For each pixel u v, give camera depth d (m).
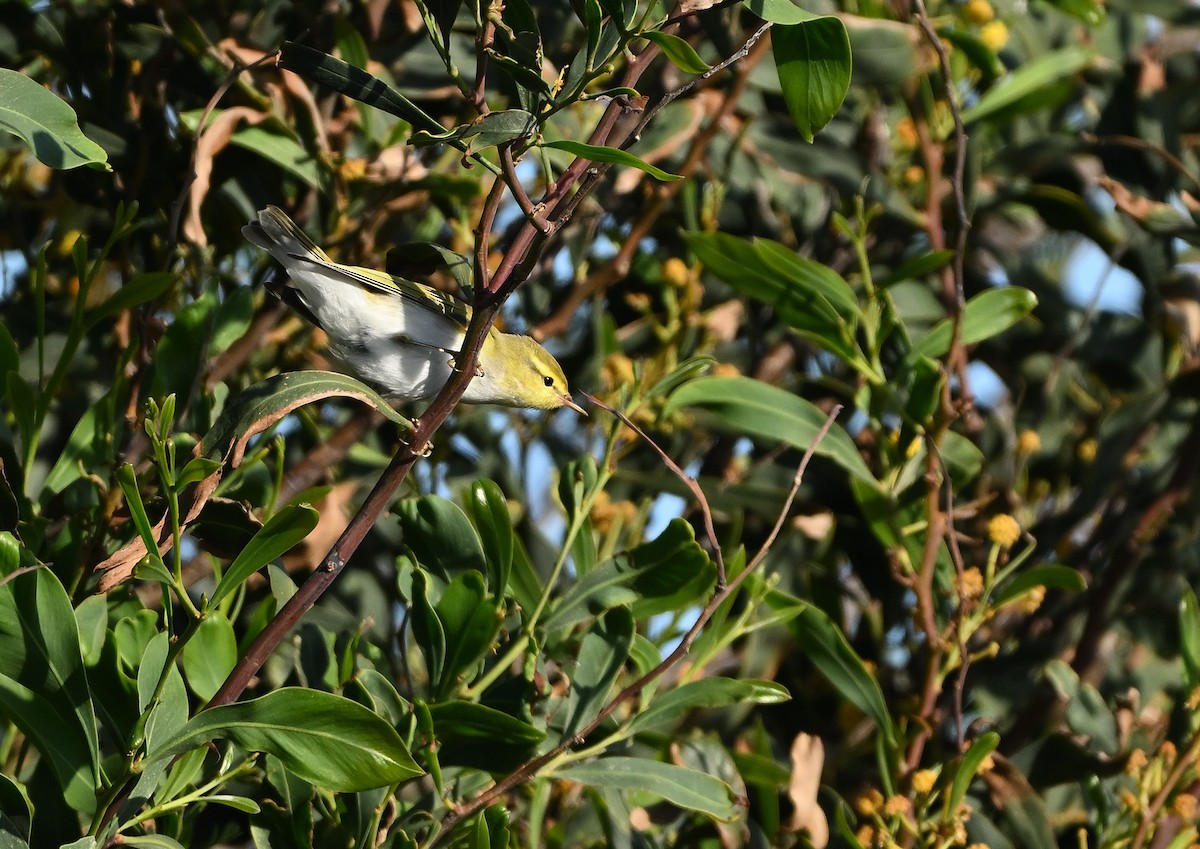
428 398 8.38
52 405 8.23
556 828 7.29
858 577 8.98
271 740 4.85
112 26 8.33
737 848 7.27
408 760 4.80
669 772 6.30
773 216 9.57
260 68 8.07
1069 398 9.38
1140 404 8.80
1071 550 8.99
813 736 8.09
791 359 9.38
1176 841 6.99
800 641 7.44
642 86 9.02
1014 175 9.34
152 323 7.79
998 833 7.38
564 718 6.57
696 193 9.46
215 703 4.95
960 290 7.48
